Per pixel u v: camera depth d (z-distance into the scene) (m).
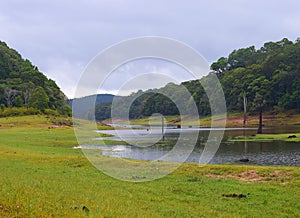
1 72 108.75
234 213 10.09
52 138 39.53
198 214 9.64
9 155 22.25
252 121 70.38
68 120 71.88
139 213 8.84
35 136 41.50
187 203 11.21
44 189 10.81
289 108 75.69
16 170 15.89
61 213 7.91
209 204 11.09
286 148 29.36
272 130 50.19
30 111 78.44
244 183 14.69
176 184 14.33
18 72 112.62
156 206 10.28
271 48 110.31
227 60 108.38
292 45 93.56
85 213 8.12
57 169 17.61
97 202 9.64
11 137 39.06
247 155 25.88
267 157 24.62
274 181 14.84
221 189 13.38
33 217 7.32
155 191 12.84
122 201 10.46
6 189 9.83
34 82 106.25
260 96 77.69
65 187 11.84
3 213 7.40
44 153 25.06
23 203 8.30
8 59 116.44
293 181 14.47
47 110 82.31
